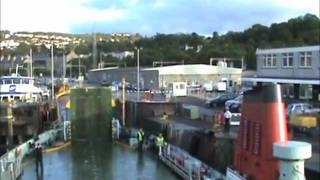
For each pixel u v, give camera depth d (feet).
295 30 520.01
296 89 233.76
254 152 49.44
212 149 97.66
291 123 123.44
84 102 151.94
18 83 207.51
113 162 115.96
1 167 83.97
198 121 157.48
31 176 101.24
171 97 255.29
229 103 178.81
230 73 416.46
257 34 579.48
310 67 225.97
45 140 133.49
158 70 384.06
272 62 255.50
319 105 179.52
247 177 51.01
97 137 150.61
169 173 103.65
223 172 86.84
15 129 159.74
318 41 466.29
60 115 177.06
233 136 102.53
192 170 89.61
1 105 159.74
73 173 104.53
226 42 619.67
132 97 244.63
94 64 620.90
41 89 237.25
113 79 462.60
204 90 333.01
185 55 590.55
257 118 48.93
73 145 142.00
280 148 39.37
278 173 44.83
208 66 411.34
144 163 114.83
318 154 86.69
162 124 142.31
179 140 120.57
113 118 155.22
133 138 141.59
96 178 99.55
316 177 72.13
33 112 161.99
